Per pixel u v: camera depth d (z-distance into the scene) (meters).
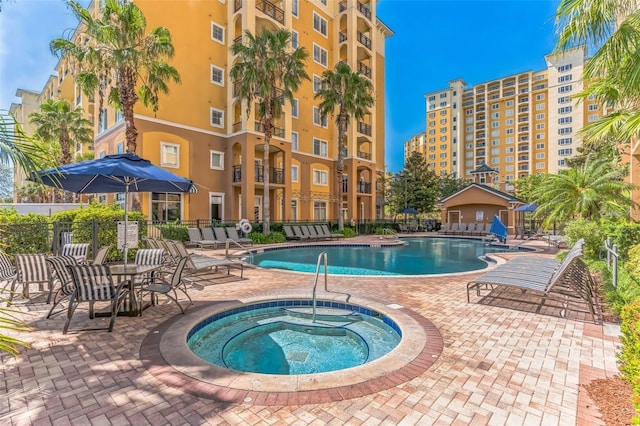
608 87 5.91
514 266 6.98
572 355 3.51
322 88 23.23
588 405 2.58
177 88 18.55
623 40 4.85
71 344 3.77
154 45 13.88
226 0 21.05
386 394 2.74
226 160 20.83
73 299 4.20
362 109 23.03
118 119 17.95
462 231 25.39
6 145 2.79
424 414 2.47
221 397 2.68
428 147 81.81
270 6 21.69
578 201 12.04
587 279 5.84
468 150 75.38
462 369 3.18
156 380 2.95
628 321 2.92
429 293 6.28
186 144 18.92
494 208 26.23
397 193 34.59
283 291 6.39
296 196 24.98
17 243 8.87
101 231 9.97
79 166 4.66
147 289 4.83
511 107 68.56
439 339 3.94
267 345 4.37
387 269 10.65
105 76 14.39
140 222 10.78
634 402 2.12
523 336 4.06
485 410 2.53
